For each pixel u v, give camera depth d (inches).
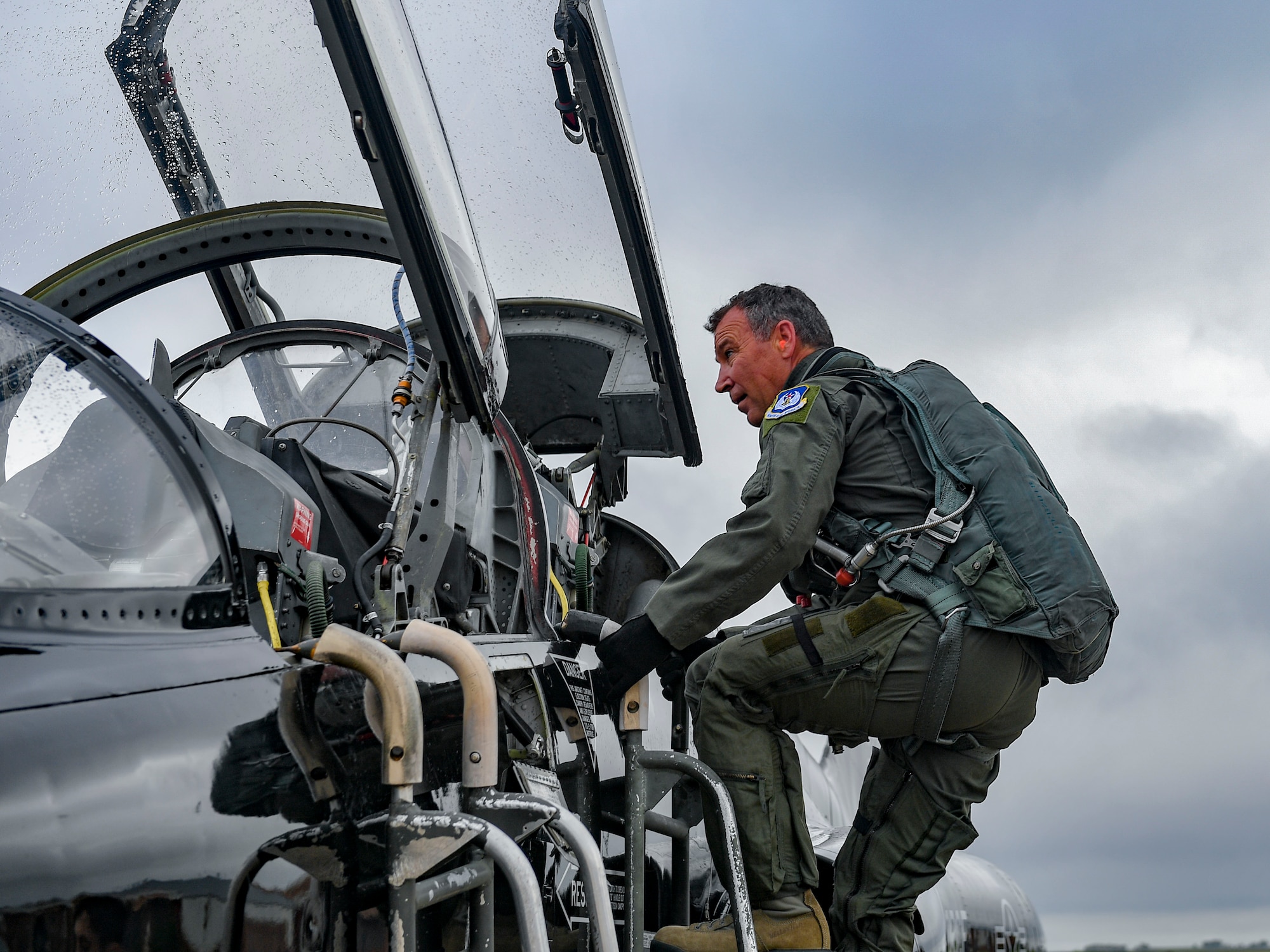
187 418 67.3
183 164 155.0
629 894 78.4
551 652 87.4
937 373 95.0
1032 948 186.7
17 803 41.7
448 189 91.9
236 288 154.5
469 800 61.2
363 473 109.9
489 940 60.5
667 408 161.3
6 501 57.2
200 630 56.9
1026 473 87.4
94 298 129.8
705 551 86.3
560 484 148.5
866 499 89.4
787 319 103.5
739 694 88.4
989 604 83.1
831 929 99.0
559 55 127.2
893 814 93.3
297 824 54.5
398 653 63.7
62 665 48.3
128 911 44.8
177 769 48.8
